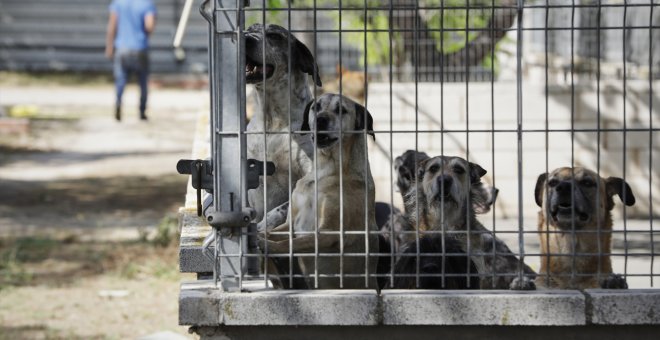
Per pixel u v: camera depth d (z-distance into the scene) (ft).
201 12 17.76
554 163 45.47
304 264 20.85
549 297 17.38
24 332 35.55
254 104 25.55
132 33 96.68
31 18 138.62
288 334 17.69
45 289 42.04
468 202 18.31
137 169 73.72
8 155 79.71
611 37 48.42
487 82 47.06
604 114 45.37
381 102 45.62
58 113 102.68
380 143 45.62
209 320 17.43
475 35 47.06
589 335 17.75
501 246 23.56
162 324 36.78
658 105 45.44
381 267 22.62
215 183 17.81
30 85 125.70
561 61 50.72
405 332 17.69
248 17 32.99
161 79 129.70
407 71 48.08
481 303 17.38
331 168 22.36
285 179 24.77
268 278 18.45
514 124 45.21
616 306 17.39
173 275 44.09
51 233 52.54
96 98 115.85
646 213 45.62
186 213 23.79
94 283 43.09
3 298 40.57
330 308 17.40
